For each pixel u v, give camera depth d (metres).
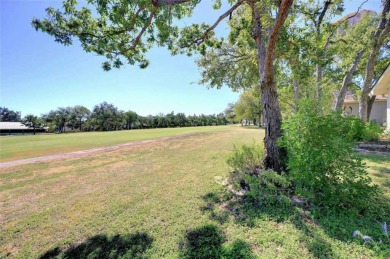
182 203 3.55
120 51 4.59
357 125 3.15
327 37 7.39
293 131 3.18
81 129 59.47
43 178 5.64
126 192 4.28
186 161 7.16
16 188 4.82
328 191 2.88
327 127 2.93
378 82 9.35
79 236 2.73
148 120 63.72
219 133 20.78
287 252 2.09
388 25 7.52
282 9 3.30
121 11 3.44
